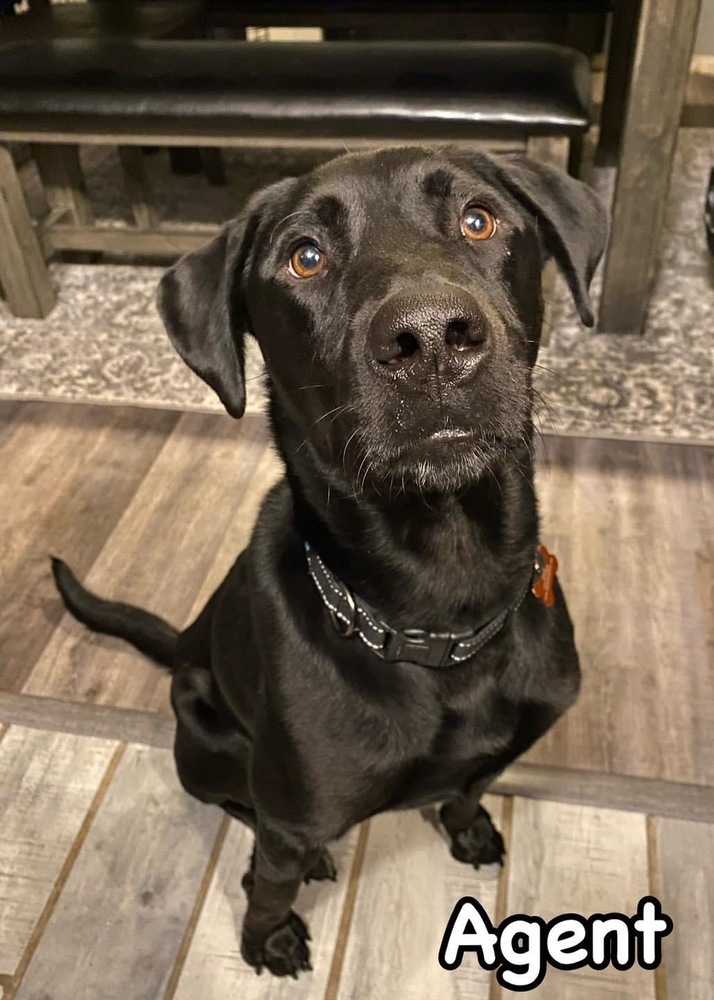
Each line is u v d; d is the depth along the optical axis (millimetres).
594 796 882
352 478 578
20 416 1470
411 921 809
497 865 839
